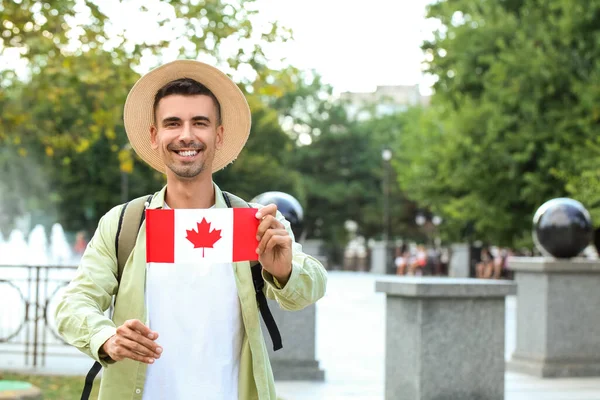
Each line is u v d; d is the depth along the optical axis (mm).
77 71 9109
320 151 57688
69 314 2660
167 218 2715
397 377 7406
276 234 2635
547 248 10375
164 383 2727
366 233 60875
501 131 24781
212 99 2850
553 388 9016
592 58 23375
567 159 22859
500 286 7301
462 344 7250
